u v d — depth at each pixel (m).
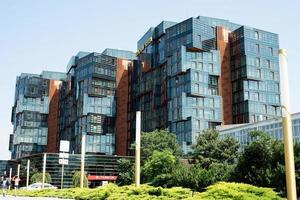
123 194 25.77
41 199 33.97
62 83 165.88
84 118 135.25
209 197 17.06
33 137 159.88
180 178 41.03
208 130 68.81
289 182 11.41
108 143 134.62
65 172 113.75
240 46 118.31
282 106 12.00
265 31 122.69
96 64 138.00
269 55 121.12
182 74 112.69
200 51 114.69
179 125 110.69
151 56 130.12
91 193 29.19
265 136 34.78
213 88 114.69
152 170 58.53
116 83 142.25
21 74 175.00
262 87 117.62
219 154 63.88
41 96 164.25
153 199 22.72
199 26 115.12
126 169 88.25
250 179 29.88
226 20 127.69
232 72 120.12
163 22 125.56
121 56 151.38
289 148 11.60
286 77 12.12
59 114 164.25
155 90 124.38
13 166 137.38
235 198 16.59
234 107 117.25
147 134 90.00
